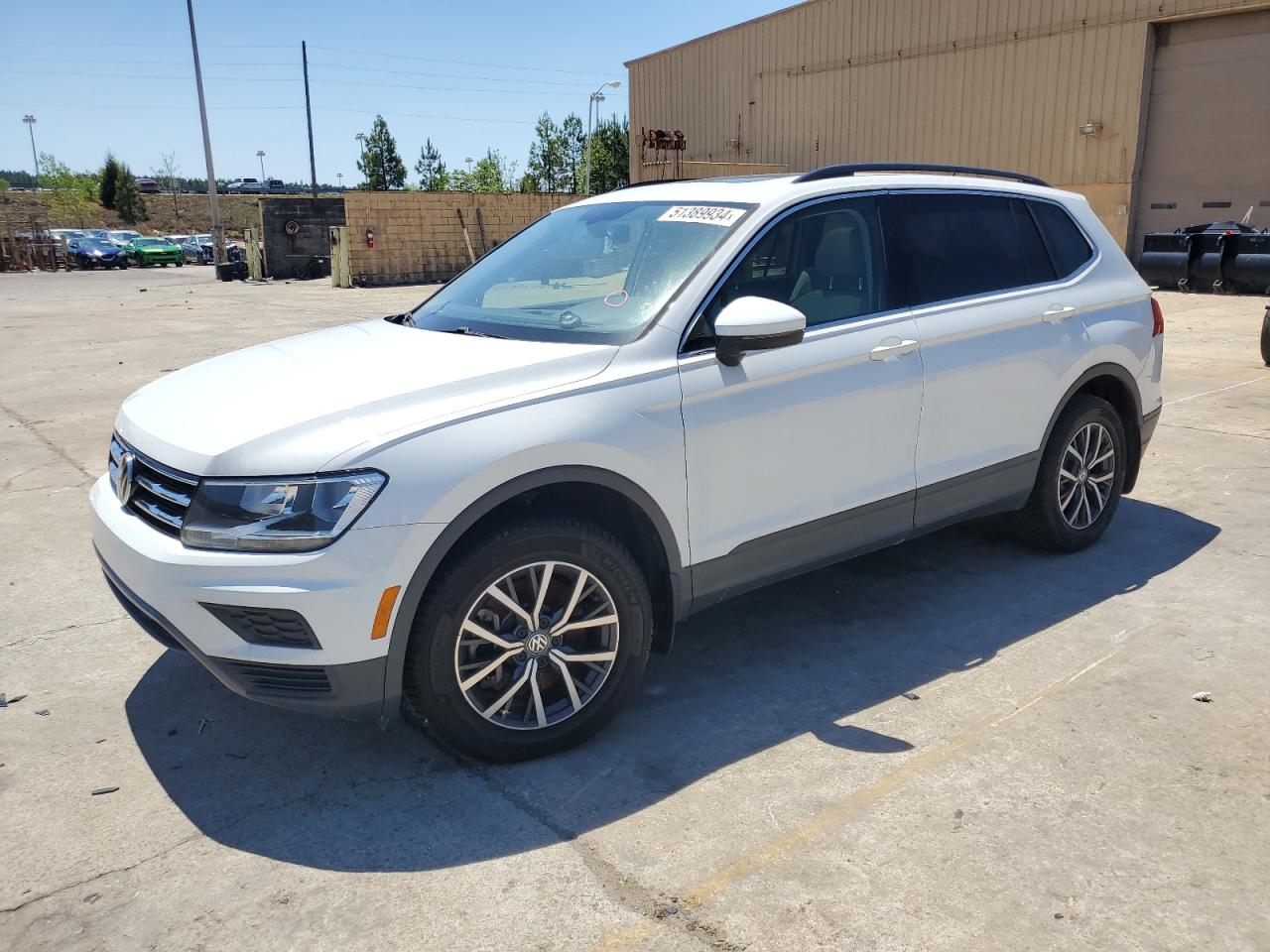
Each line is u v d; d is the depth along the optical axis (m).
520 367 3.13
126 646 4.06
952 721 3.37
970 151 24.75
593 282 3.74
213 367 3.71
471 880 2.60
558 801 2.95
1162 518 5.41
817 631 4.12
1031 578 4.61
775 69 29.11
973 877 2.57
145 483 3.09
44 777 3.10
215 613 2.79
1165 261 18.38
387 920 2.45
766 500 3.53
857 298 3.86
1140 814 2.82
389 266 26.33
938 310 4.05
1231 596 4.34
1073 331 4.52
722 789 3.00
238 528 2.76
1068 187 22.97
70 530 5.48
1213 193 20.84
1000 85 23.84
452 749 3.11
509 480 2.91
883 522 3.93
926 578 4.65
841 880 2.57
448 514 2.81
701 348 3.38
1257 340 11.74
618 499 3.26
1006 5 23.41
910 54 25.62
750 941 2.36
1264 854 2.64
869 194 4.00
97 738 3.34
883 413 3.80
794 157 29.11
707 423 3.32
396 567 2.76
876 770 3.09
